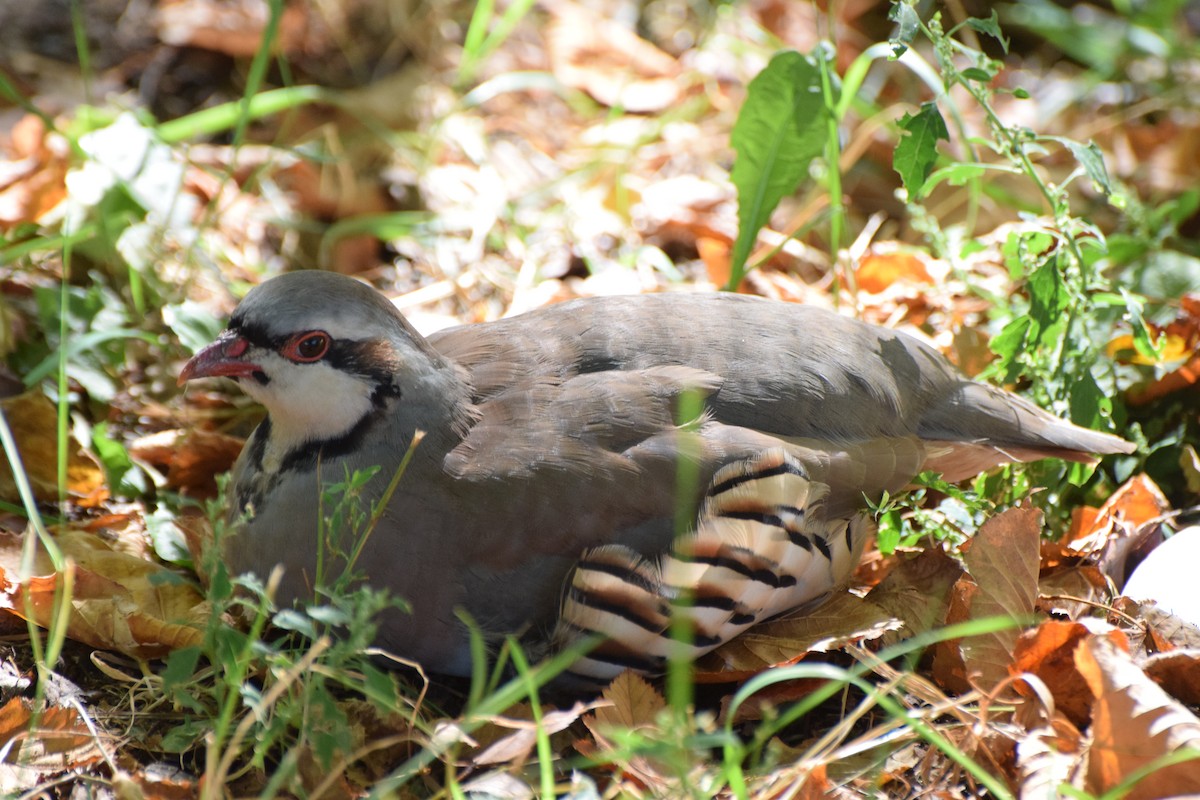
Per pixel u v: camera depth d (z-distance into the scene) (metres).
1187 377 9.84
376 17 14.74
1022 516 7.87
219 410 10.18
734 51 14.37
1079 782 6.82
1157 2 15.32
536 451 7.59
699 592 7.43
